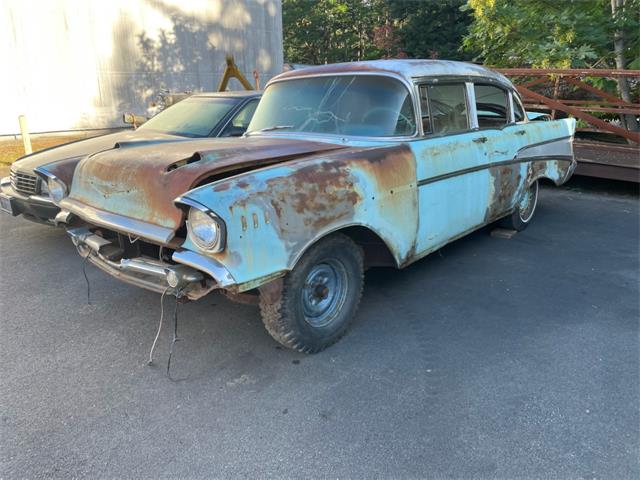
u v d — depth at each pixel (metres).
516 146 5.14
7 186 5.55
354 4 45.44
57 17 14.73
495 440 2.57
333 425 2.69
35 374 3.16
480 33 10.27
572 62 9.05
